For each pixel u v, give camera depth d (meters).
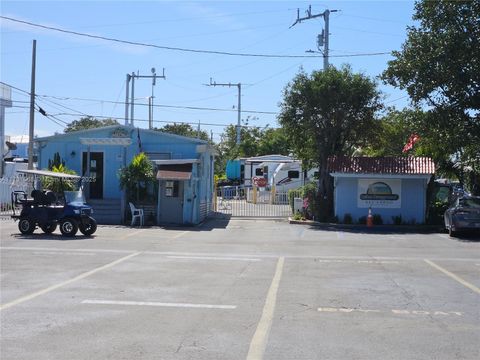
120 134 28.73
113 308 8.95
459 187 30.30
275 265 14.09
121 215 26.48
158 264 13.92
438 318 8.53
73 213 19.88
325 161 29.34
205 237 21.17
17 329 7.58
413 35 23.88
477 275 12.79
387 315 8.70
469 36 22.81
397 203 27.30
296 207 30.22
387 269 13.63
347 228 25.89
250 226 26.41
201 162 28.52
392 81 24.56
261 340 7.17
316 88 28.06
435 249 18.09
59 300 9.50
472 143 24.59
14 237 19.44
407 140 33.19
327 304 9.46
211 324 7.99
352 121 28.81
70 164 29.25
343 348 6.86
